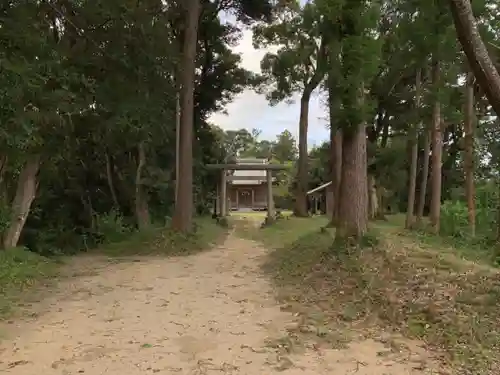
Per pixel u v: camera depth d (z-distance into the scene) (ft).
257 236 65.36
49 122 36.09
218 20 78.59
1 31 29.73
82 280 32.30
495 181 59.57
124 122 46.52
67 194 56.75
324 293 24.91
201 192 91.15
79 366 15.67
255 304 24.49
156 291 28.32
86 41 40.88
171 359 16.30
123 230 58.95
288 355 16.60
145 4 44.52
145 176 63.31
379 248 29.66
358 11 29.89
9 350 17.30
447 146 95.25
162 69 44.73
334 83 30.71
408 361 15.81
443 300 20.57
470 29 20.03
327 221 78.07
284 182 154.61
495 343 16.58
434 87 47.93
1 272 30.22
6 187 42.70
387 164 75.25
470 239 43.24
